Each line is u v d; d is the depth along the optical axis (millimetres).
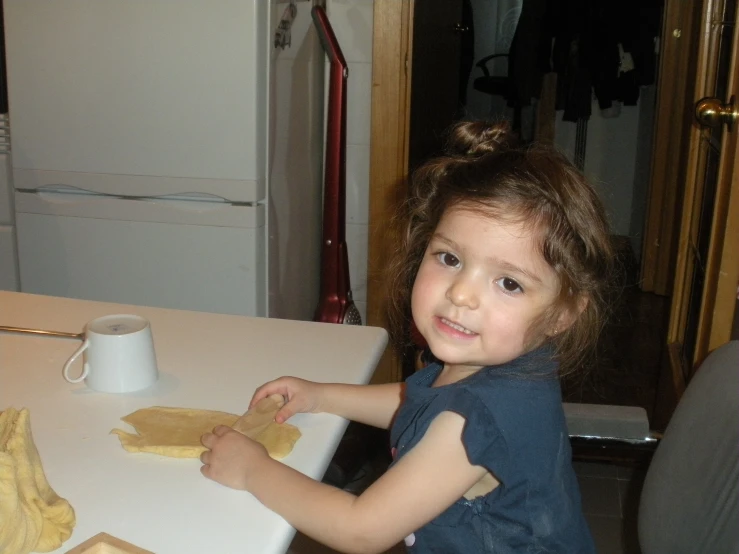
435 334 821
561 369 894
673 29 3549
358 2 2346
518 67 4395
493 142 920
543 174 830
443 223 832
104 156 1849
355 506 747
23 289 1975
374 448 2146
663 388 2287
